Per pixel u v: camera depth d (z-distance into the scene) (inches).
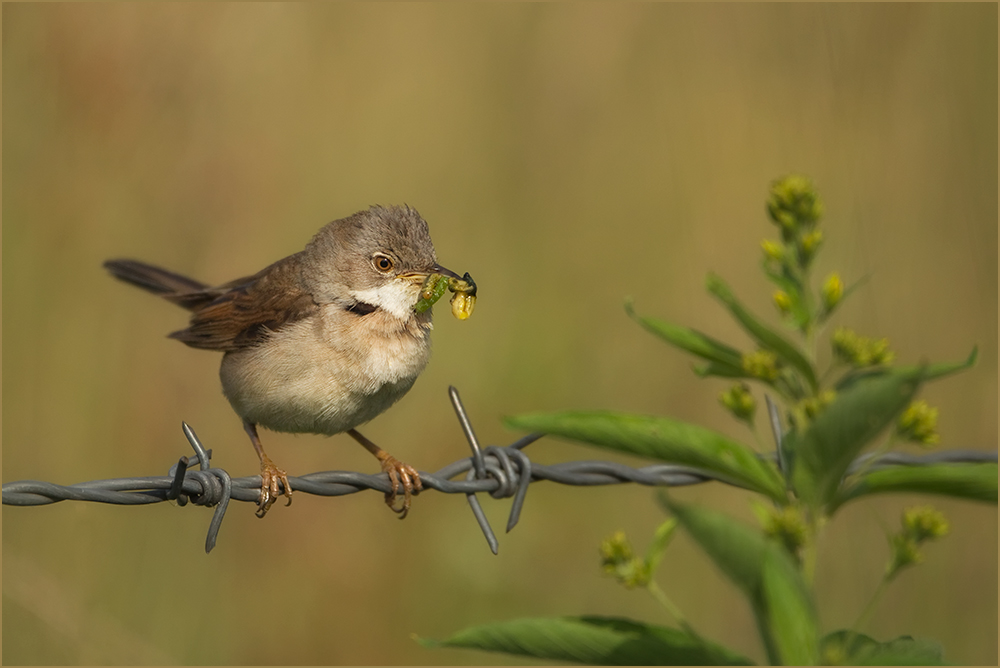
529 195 518.6
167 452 441.7
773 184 231.5
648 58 541.6
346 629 424.2
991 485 198.2
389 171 504.4
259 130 498.3
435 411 457.4
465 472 262.4
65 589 382.3
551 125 533.3
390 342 301.1
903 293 466.9
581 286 500.7
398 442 449.1
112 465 435.8
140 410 444.8
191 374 452.4
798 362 215.8
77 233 459.8
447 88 526.0
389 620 426.0
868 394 181.8
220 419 448.1
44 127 466.9
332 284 303.4
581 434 204.7
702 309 481.1
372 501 440.8
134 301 457.4
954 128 490.0
